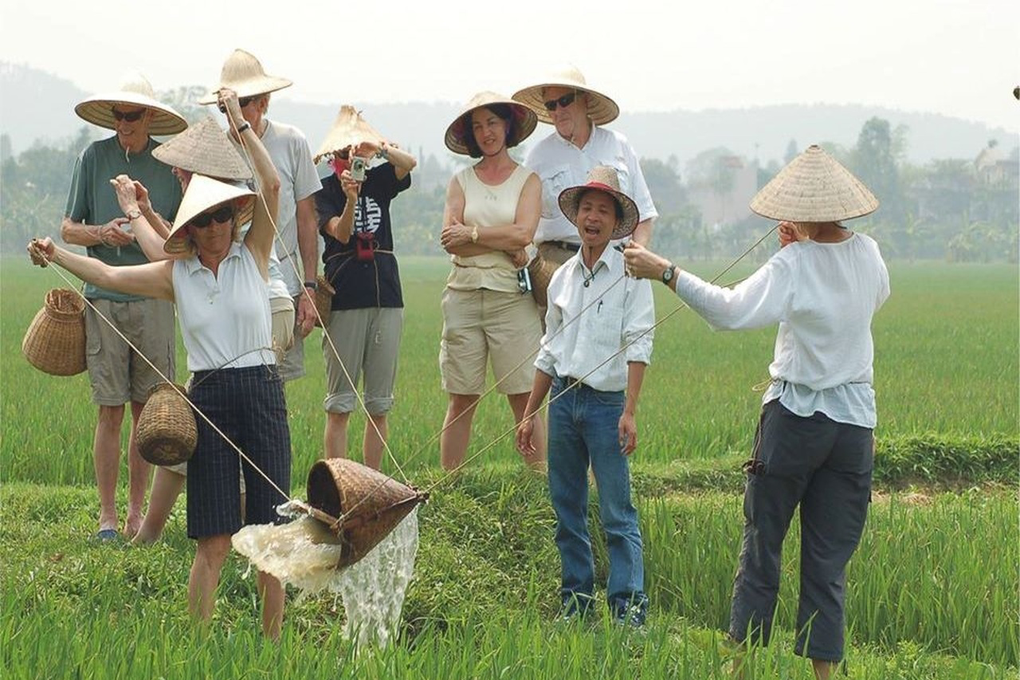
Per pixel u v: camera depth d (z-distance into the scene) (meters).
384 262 8.93
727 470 10.52
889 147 147.88
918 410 14.25
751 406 14.48
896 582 7.82
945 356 22.73
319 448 10.98
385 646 6.24
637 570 7.41
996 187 161.62
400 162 8.85
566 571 7.64
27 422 11.78
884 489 11.09
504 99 8.57
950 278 80.56
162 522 8.10
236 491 6.59
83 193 8.41
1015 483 11.25
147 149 8.39
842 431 6.39
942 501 9.73
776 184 6.39
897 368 19.95
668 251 135.75
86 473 10.55
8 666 5.51
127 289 6.64
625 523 7.42
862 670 6.59
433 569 7.67
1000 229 150.88
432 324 31.17
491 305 8.81
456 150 8.93
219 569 6.65
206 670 5.52
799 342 6.38
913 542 8.34
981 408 14.41
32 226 110.31
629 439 7.27
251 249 6.75
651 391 16.02
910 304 44.97
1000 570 7.81
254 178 6.81
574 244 8.97
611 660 6.15
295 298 8.80
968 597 7.50
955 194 160.75
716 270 94.75
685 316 34.56
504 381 8.89
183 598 7.03
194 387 6.61
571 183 8.82
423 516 8.27
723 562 8.12
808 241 6.39
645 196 8.94
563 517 7.62
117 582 7.09
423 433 11.51
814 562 6.50
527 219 8.68
